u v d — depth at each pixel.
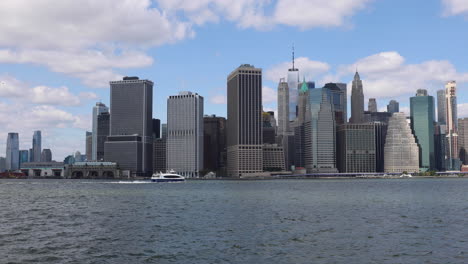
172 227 97.19
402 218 114.44
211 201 179.38
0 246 74.62
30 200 185.75
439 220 109.94
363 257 66.06
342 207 148.75
